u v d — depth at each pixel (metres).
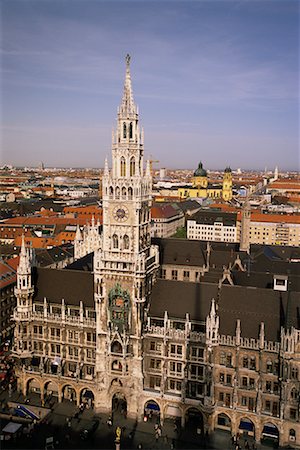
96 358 98.38
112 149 94.25
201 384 93.25
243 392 89.62
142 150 95.25
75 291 105.94
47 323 103.75
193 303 97.75
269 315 92.12
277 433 87.44
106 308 96.62
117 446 81.38
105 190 93.69
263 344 86.94
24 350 105.25
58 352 104.44
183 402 92.81
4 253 187.75
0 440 82.94
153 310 98.94
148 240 100.88
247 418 89.25
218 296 97.44
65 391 103.44
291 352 83.69
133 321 95.12
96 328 98.00
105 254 95.00
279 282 113.12
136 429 93.44
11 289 134.50
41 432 91.69
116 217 93.88
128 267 93.56
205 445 88.56
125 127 93.44
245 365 89.75
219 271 130.50
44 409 98.81
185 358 93.25
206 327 90.75
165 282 102.06
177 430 93.00
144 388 97.25
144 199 95.62
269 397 87.94
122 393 98.31
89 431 92.19
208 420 90.88
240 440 89.44
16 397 104.06
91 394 101.75
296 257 163.25
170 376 95.25
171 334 94.06
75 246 156.00
